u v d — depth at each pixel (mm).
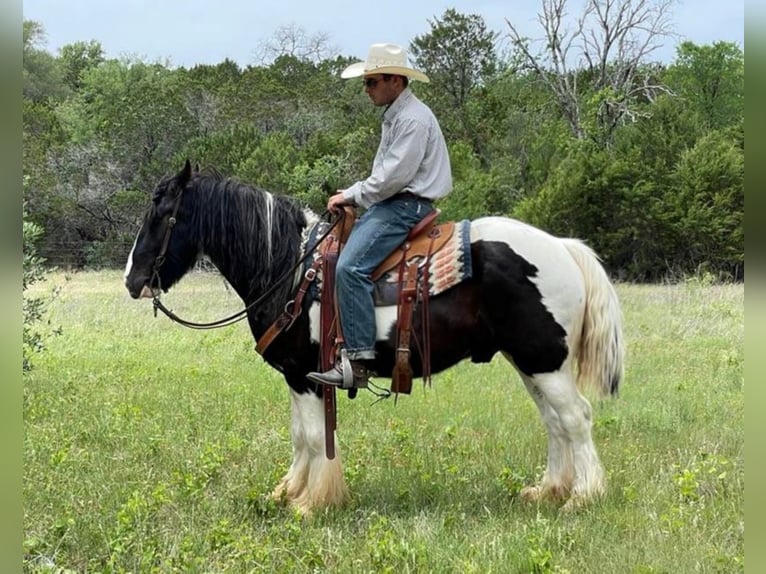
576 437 5184
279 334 5230
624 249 28188
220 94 45625
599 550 4406
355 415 7895
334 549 4504
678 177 28438
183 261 5461
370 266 5000
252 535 4820
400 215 5027
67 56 68312
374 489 5633
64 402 8117
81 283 21344
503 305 5023
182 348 12133
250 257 5312
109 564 4059
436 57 52438
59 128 44719
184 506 5191
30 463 5941
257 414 7855
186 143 36031
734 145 30969
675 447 6566
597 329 5137
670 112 32875
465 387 9273
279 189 29953
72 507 5078
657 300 16969
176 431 7062
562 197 28484
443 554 4336
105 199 33562
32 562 4258
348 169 31719
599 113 35312
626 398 8289
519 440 6902
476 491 5582
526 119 39438
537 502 5234
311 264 5180
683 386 8758
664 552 4336
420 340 5027
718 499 5184
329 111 44656
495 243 5047
